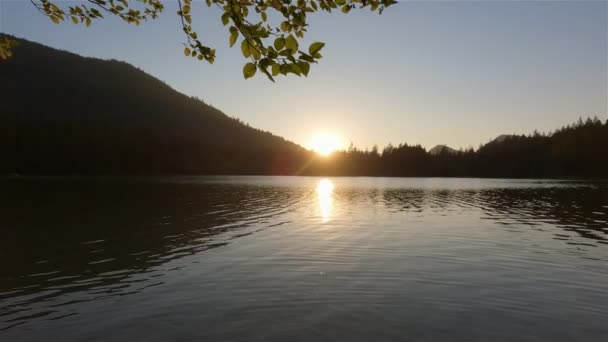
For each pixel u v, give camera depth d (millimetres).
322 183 123938
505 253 18172
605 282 13625
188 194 59750
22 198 48906
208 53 5496
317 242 20750
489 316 10469
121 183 94562
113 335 9227
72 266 15578
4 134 144875
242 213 34781
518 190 80188
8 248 19078
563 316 10508
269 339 9000
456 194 66562
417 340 8984
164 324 9844
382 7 4520
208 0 4270
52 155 150625
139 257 17141
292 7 4336
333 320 10109
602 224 28453
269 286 12930
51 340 8992
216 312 10641
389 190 81375
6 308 10984
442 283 13375
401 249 18984
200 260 16578
